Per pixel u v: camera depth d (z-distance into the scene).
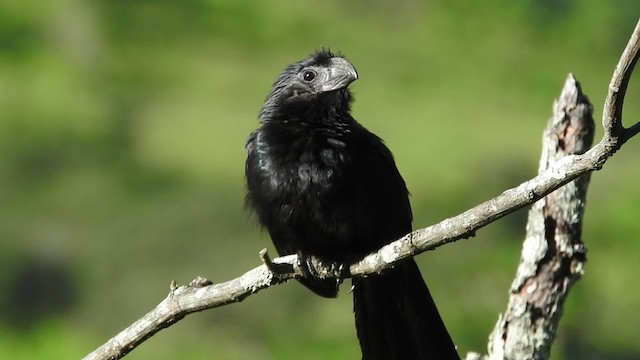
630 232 19.50
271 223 7.09
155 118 21.50
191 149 20.55
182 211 18.48
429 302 6.79
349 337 16.19
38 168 20.23
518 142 21.52
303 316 16.44
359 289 6.88
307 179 6.87
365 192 6.90
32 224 18.64
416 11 25.64
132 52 23.66
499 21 25.61
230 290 5.92
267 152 7.00
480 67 24.41
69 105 21.66
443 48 25.02
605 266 18.70
